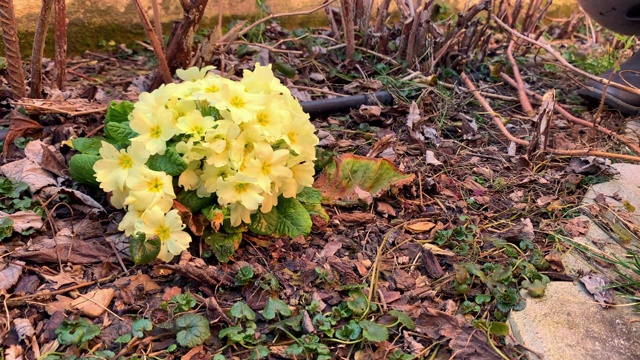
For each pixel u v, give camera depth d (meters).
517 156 0.55
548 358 0.31
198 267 0.34
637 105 0.65
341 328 0.33
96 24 0.70
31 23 0.65
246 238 0.39
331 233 0.41
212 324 0.32
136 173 0.34
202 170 0.36
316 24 0.88
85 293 0.33
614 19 0.65
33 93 0.50
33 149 0.44
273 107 0.36
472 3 1.05
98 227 0.38
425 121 0.59
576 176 0.50
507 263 0.39
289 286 0.35
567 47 0.96
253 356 0.30
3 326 0.30
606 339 0.33
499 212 0.46
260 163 0.35
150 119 0.35
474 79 0.73
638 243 0.42
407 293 0.36
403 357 0.31
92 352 0.29
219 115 0.37
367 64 0.71
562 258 0.40
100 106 0.49
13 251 0.35
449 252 0.40
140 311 0.32
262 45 0.64
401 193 0.46
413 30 0.68
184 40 0.54
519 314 0.34
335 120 0.58
